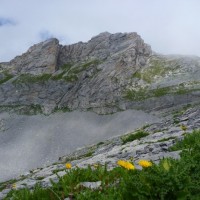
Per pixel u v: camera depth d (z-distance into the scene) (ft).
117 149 103.81
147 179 19.52
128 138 144.46
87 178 27.22
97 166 29.12
